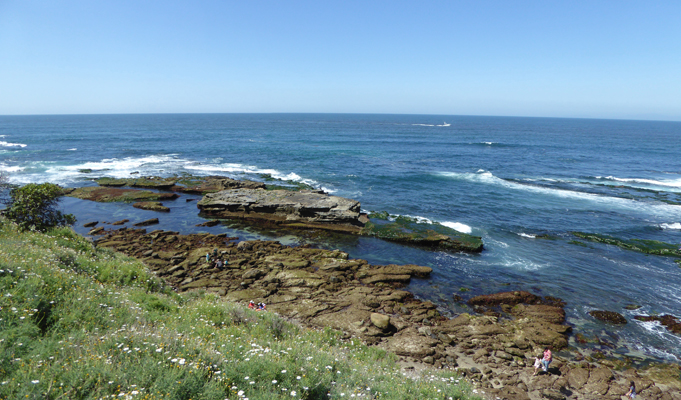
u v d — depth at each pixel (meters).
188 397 5.36
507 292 19.89
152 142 89.38
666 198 40.47
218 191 38.19
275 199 33.84
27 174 46.84
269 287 19.61
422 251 26.44
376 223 31.25
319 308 17.62
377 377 9.11
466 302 19.30
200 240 27.11
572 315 18.06
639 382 13.22
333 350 11.98
